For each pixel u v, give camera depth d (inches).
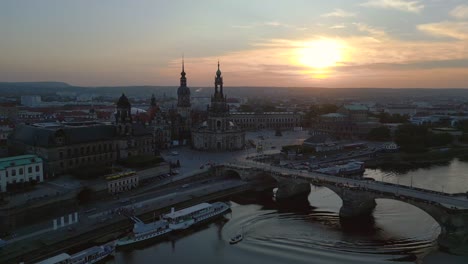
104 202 6692.9
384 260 4714.6
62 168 7519.7
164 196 7185.0
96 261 4746.6
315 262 4719.5
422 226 5762.8
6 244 5002.5
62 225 5600.4
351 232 5615.2
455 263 4505.4
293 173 7618.1
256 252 5044.3
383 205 6717.5
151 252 5123.0
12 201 5826.8
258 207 6948.8
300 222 6097.4
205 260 4859.7
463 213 4931.1
